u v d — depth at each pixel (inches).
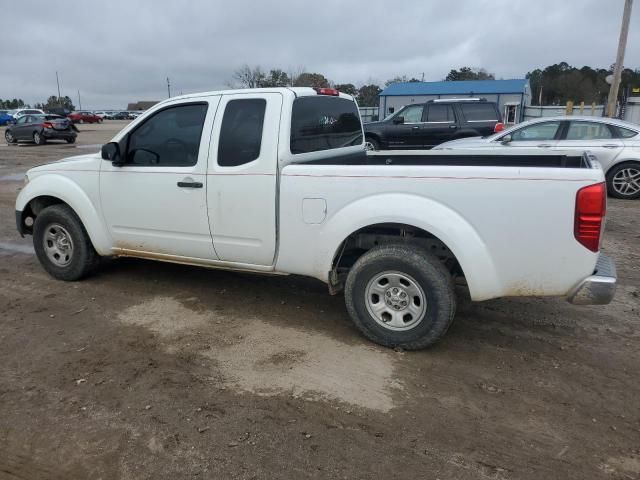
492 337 166.1
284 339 164.7
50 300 196.9
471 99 567.2
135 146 188.4
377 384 138.9
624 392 135.1
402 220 145.2
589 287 135.0
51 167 209.5
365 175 149.1
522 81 1630.2
